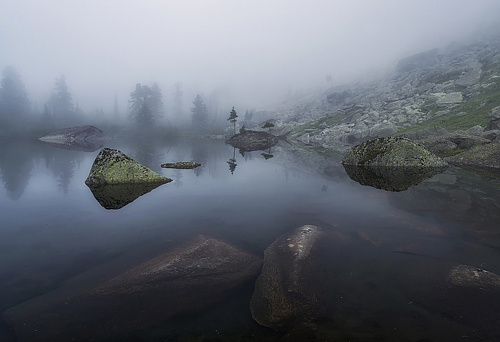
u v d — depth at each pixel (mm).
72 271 5395
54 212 9547
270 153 37531
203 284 5102
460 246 6543
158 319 4109
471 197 11227
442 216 8781
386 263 5758
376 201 11023
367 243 6852
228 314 4246
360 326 3859
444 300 4426
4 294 4562
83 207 10242
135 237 7277
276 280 5191
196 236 7320
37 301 4387
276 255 6219
